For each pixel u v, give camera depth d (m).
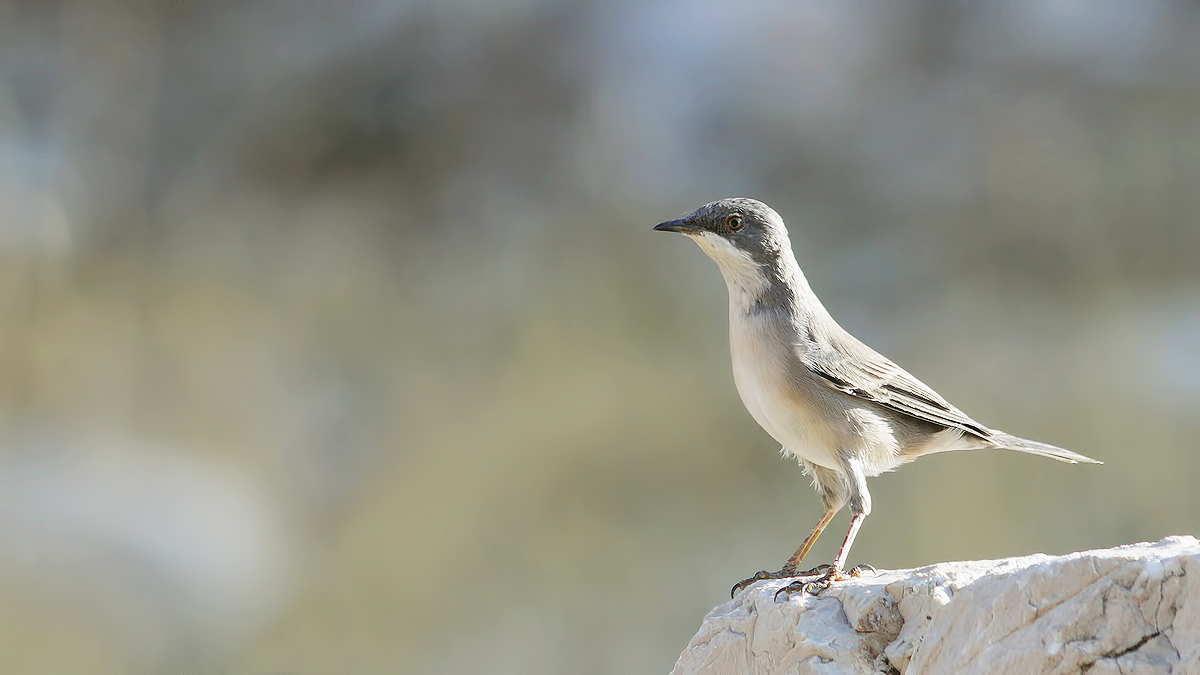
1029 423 14.69
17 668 12.80
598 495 14.48
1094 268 16.28
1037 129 17.42
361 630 13.80
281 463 15.30
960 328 15.91
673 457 14.61
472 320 16.50
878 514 13.63
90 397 15.73
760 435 14.65
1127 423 14.37
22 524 13.92
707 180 17.66
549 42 18.89
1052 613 3.91
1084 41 17.91
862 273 16.62
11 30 17.91
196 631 13.65
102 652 13.18
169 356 16.19
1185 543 4.21
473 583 14.00
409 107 18.53
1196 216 16.39
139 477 14.84
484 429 15.19
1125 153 17.00
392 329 16.62
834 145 17.73
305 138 18.42
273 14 19.08
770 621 5.14
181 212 17.78
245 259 17.34
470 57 18.97
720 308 15.94
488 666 13.46
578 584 13.92
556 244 17.11
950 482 13.72
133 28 18.31
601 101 18.31
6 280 16.19
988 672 3.97
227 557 14.24
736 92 18.31
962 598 4.23
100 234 17.27
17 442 15.06
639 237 16.89
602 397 15.17
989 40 18.20
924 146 17.62
